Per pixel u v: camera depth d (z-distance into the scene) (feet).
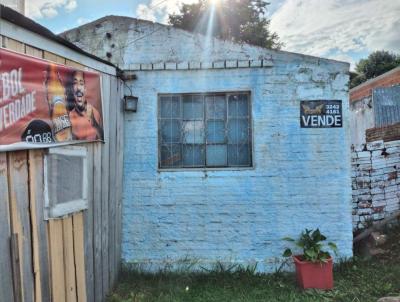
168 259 19.63
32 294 10.68
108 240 17.17
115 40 19.65
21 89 10.22
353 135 49.60
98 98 15.67
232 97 19.77
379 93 40.93
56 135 12.07
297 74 19.38
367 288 16.92
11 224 9.88
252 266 19.36
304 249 18.04
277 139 19.42
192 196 19.65
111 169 17.60
